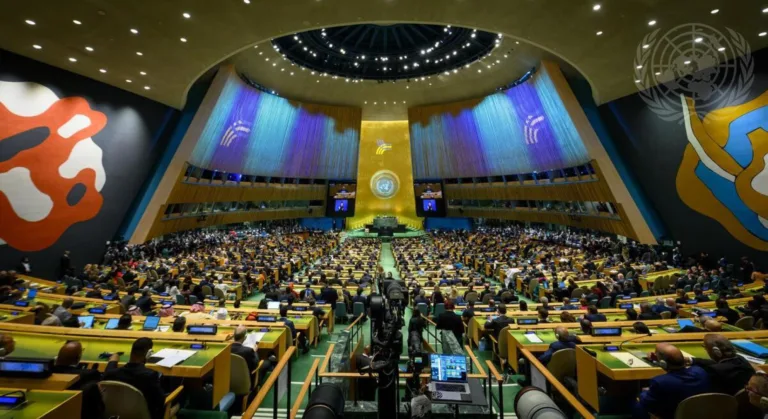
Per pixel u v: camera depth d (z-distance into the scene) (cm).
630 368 397
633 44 1513
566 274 1439
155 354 426
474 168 3441
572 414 439
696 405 304
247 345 531
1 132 1398
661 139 1855
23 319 636
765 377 279
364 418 381
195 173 2358
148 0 1212
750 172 1497
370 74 3178
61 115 1591
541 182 2838
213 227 3206
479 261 1989
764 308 739
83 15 1245
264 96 2775
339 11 1398
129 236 1998
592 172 2286
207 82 2361
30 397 259
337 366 456
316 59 2939
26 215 1472
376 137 4469
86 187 1706
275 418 326
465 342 820
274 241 2894
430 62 3014
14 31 1298
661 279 1351
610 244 2291
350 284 1218
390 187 4516
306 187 3691
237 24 1407
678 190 1808
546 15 1387
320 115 3459
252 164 2975
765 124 1437
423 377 359
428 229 4153
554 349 482
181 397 422
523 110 2714
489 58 2605
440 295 997
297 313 802
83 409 277
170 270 1512
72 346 343
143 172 2039
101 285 1136
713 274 1336
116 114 1831
